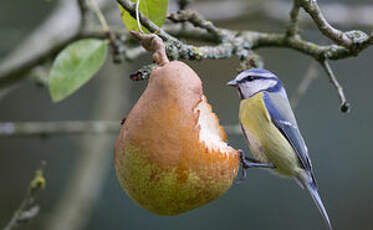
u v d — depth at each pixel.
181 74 4.52
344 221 13.50
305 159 7.56
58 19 9.98
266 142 7.38
